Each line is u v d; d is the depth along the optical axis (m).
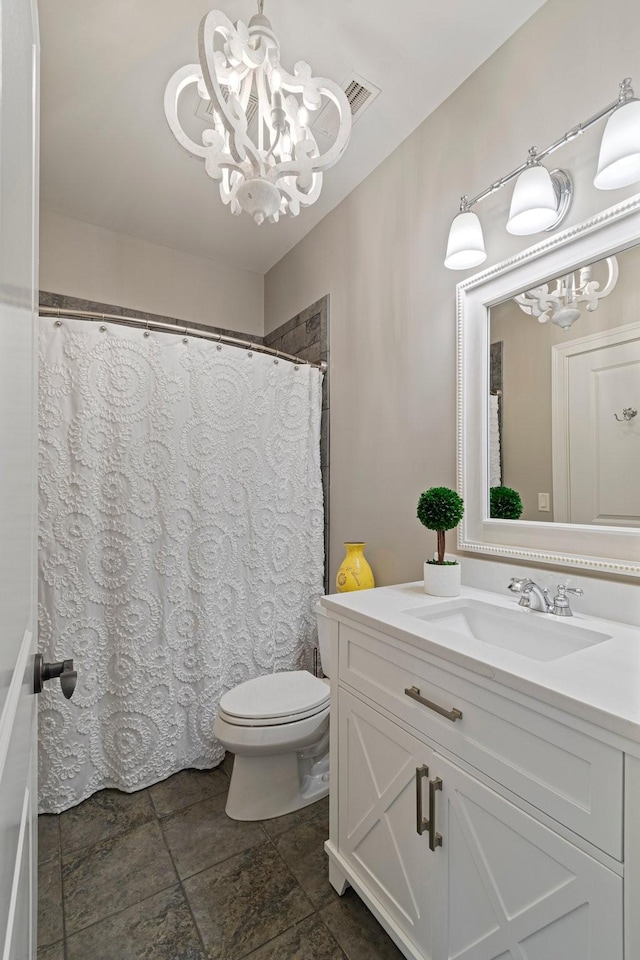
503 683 0.84
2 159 0.42
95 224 2.53
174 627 1.91
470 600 1.37
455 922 0.94
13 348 0.50
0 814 0.40
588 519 1.24
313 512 2.35
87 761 1.75
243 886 1.35
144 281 2.68
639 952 0.65
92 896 1.32
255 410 2.15
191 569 1.96
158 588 1.88
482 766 0.89
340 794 1.32
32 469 0.75
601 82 1.21
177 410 1.93
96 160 2.04
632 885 0.66
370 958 1.15
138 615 1.83
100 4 1.38
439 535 1.47
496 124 1.50
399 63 1.56
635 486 1.15
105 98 1.71
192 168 2.10
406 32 1.46
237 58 1.15
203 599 1.97
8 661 0.47
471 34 1.46
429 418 1.75
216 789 1.82
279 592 2.22
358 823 1.24
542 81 1.36
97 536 1.77
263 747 1.57
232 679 2.07
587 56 1.25
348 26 1.45
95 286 2.53
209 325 2.89
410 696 1.06
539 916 0.78
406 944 1.05
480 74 1.56
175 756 1.91
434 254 1.73
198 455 1.98
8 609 0.47
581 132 1.18
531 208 1.21
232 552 2.07
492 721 0.87
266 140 1.82
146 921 1.25
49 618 1.69
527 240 1.40
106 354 1.79
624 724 0.66
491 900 0.87
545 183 1.21
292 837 1.55
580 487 1.26
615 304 1.19
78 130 1.86
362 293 2.12
